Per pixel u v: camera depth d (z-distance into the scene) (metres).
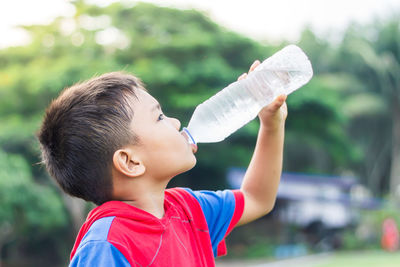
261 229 21.14
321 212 22.91
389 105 31.84
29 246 15.64
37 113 14.58
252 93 1.53
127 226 1.09
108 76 1.25
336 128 19.56
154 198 1.19
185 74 14.92
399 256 15.84
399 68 31.66
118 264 1.03
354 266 11.44
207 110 1.56
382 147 32.62
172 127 1.23
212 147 16.98
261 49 17.56
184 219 1.26
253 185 1.51
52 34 16.14
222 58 16.78
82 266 1.02
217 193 1.46
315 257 16.91
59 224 12.90
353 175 32.91
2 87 14.59
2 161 11.57
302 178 22.02
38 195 11.96
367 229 22.19
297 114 17.73
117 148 1.15
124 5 16.52
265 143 1.51
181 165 1.20
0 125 14.16
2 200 11.28
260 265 14.29
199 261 1.23
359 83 32.19
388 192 33.88
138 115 1.18
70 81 13.68
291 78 1.53
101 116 1.16
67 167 1.18
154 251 1.10
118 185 1.17
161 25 16.56
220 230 1.40
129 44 16.05
